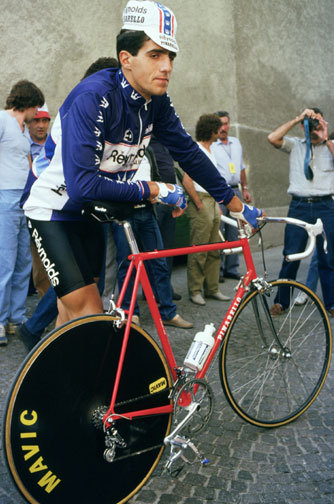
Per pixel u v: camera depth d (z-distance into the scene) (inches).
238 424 96.0
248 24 305.1
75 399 65.3
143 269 72.9
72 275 74.7
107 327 67.7
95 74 70.0
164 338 76.3
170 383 75.6
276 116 339.6
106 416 67.4
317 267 167.8
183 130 82.5
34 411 61.8
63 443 64.4
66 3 244.1
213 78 296.2
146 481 73.6
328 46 412.2
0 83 220.7
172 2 287.4
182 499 73.4
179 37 288.5
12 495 73.7
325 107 411.5
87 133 65.5
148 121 74.6
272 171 331.9
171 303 155.1
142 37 65.3
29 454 61.5
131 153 74.1
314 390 99.7
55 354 63.3
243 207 88.0
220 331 86.1
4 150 138.8
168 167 164.9
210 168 85.4
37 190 76.1
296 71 364.8
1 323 138.6
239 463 82.6
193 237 182.1
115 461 69.7
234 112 297.4
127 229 70.8
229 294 197.9
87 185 65.8
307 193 156.6
